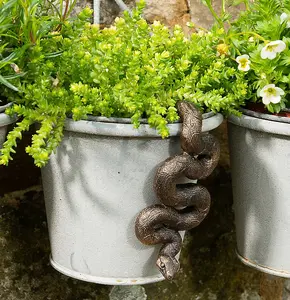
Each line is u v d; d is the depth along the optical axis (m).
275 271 0.71
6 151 0.59
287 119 0.65
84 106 0.60
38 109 0.61
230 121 0.69
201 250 0.89
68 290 0.83
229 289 0.91
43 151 0.59
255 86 0.67
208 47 0.64
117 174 0.62
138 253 0.65
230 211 0.89
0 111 0.60
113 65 0.61
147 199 0.64
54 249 0.68
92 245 0.65
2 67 0.61
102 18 0.80
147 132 0.60
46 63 0.62
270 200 0.69
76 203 0.64
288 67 0.66
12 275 0.81
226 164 0.88
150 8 0.82
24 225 0.81
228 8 0.85
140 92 0.61
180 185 0.63
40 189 0.81
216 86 0.67
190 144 0.60
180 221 0.64
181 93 0.62
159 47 0.64
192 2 0.84
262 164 0.68
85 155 0.62
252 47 0.66
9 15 0.61
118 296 0.75
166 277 0.63
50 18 0.66
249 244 0.72
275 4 0.68
